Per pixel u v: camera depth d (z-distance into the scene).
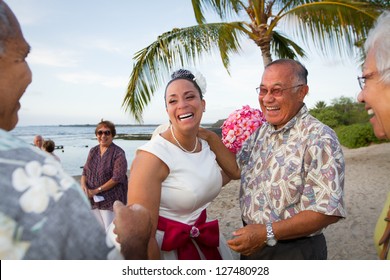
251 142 2.29
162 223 1.95
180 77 2.00
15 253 0.74
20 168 0.79
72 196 0.82
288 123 2.00
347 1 6.77
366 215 5.91
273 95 2.00
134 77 7.91
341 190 1.82
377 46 1.30
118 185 4.04
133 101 8.13
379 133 1.42
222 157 2.31
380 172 9.97
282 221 1.85
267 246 1.97
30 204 0.76
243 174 2.20
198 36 7.41
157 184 1.83
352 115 25.58
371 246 4.56
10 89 0.92
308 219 1.80
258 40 8.44
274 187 1.96
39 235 0.76
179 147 2.01
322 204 1.78
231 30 7.91
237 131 2.34
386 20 1.32
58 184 0.82
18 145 0.83
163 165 1.87
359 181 8.95
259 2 8.36
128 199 1.81
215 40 7.51
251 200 2.08
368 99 1.36
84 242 0.82
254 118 2.37
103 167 4.02
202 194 1.98
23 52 0.95
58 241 0.78
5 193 0.75
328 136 1.86
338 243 4.73
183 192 1.91
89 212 0.84
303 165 1.89
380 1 7.46
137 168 1.85
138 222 1.15
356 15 6.75
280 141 2.02
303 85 2.02
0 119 0.93
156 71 7.83
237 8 8.88
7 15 0.92
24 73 0.95
